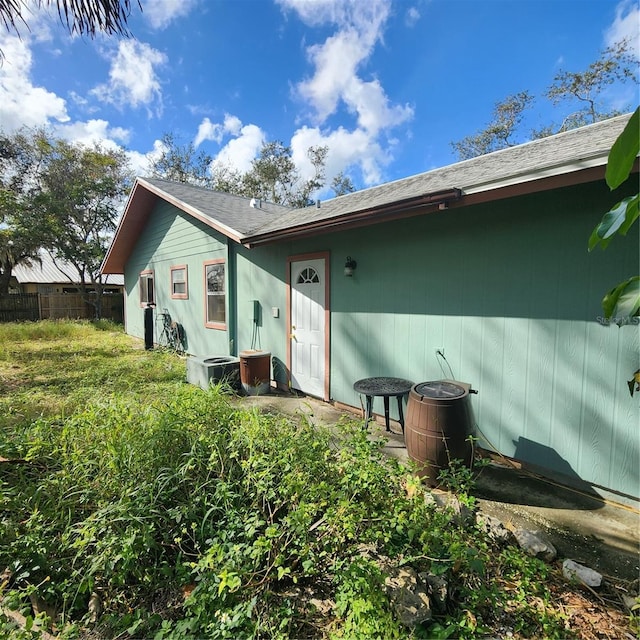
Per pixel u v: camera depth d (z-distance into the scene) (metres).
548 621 1.61
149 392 5.30
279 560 1.70
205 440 2.58
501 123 19.86
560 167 2.42
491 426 3.43
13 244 15.09
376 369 4.46
